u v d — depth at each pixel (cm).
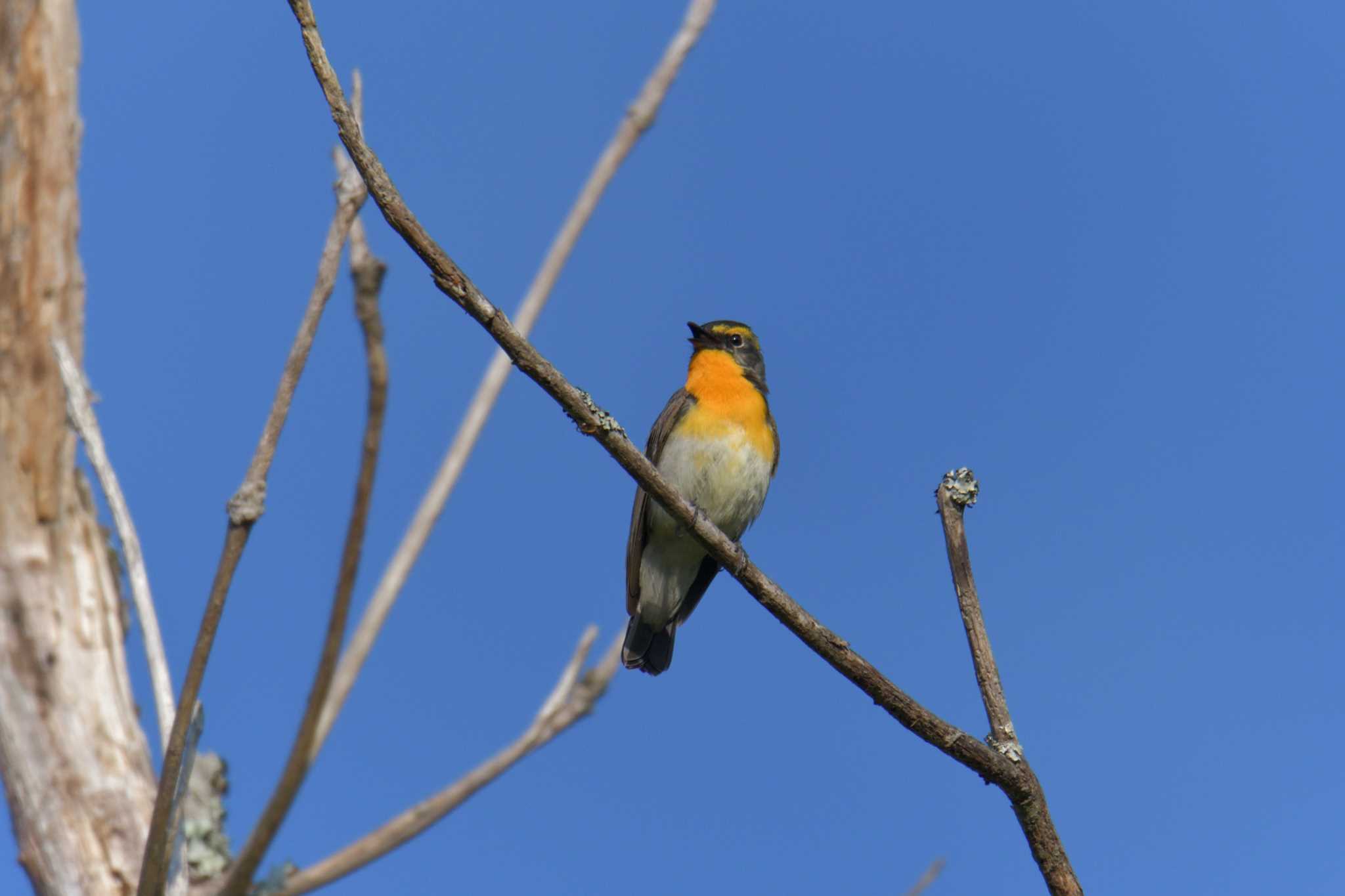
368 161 792
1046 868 865
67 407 830
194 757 671
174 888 697
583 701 779
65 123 863
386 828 736
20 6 849
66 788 763
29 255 829
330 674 647
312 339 689
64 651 795
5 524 806
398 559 755
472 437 802
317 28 764
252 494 671
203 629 661
